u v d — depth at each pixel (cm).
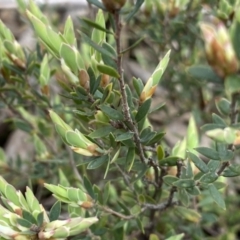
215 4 54
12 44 50
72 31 43
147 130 44
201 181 44
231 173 43
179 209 49
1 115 81
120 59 39
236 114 39
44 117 58
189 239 61
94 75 42
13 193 42
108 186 47
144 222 53
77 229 41
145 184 50
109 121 43
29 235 41
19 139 79
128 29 70
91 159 44
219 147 42
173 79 68
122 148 48
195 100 68
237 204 67
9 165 61
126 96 41
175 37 60
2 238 41
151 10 58
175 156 45
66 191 44
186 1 55
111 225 54
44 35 42
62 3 87
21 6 54
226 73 36
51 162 57
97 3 38
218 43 36
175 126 77
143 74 83
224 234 61
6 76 52
